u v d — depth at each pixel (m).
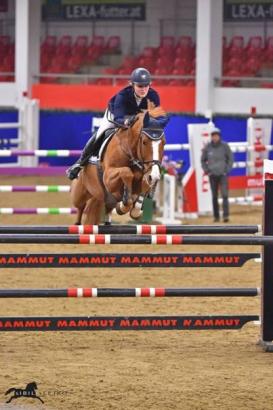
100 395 9.12
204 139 23.47
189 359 10.77
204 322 11.25
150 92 11.73
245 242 10.92
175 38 36.50
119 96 11.62
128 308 13.73
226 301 14.38
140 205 11.37
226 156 22.66
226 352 11.16
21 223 22.47
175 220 22.86
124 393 9.22
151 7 36.66
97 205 12.80
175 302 14.27
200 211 23.62
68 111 32.84
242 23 35.66
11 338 11.84
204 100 31.02
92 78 35.38
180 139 29.89
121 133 11.45
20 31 33.47
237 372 10.16
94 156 12.20
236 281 16.17
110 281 15.98
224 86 33.03
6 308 13.67
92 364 10.45
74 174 12.62
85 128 32.62
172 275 16.69
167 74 34.59
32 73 34.03
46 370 10.12
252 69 33.75
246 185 24.86
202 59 31.00
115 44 36.84
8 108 33.59
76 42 37.19
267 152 25.36
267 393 9.30
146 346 11.46
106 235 10.81
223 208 22.75
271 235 11.17
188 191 23.34
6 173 31.53
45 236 10.70
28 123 31.70
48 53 36.88
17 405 8.70
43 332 12.25
